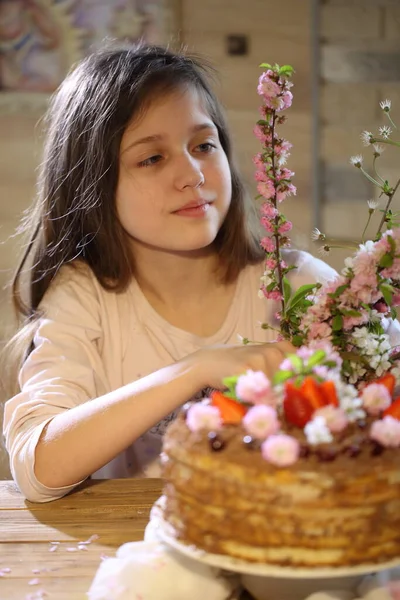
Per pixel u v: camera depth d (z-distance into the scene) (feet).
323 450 2.44
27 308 4.85
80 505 3.49
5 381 5.10
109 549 3.12
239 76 9.57
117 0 9.53
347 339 3.22
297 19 9.44
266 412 2.51
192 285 4.69
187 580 2.62
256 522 2.43
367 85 9.50
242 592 2.83
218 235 4.73
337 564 2.41
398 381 3.15
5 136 9.94
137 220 4.23
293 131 9.59
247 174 9.62
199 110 4.24
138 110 4.12
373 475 2.40
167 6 9.50
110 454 3.51
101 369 4.47
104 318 4.62
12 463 3.67
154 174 4.14
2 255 10.01
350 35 9.43
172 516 2.68
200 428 2.63
